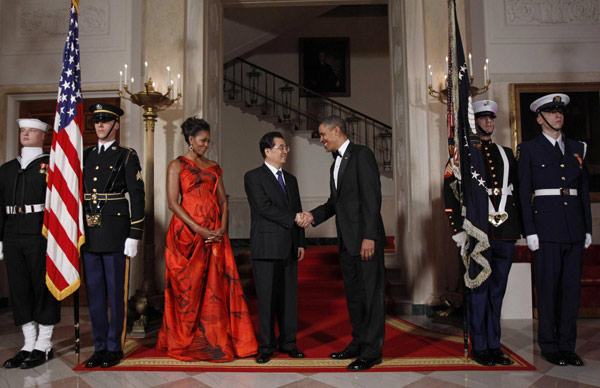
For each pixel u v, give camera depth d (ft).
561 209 9.27
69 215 9.26
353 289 9.49
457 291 13.38
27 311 9.56
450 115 10.06
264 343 9.39
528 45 16.03
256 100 30.83
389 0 17.78
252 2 17.69
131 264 14.71
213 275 9.86
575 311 9.23
